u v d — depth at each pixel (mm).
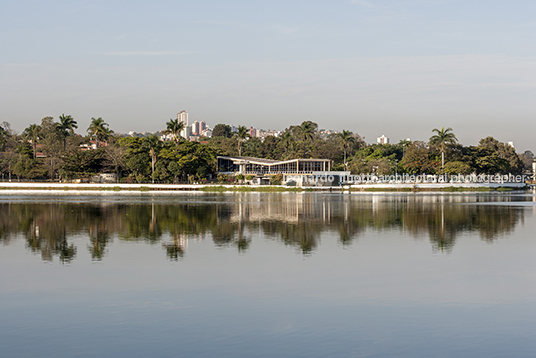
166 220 64125
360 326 22594
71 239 47094
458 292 28109
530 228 56438
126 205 90938
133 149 167750
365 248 42312
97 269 33406
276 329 22172
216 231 53188
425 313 24406
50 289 28328
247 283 29766
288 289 28547
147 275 31703
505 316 24000
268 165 185875
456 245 44062
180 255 38656
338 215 71688
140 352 19734
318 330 22078
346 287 29031
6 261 36094
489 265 35250
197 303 25766
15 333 21594
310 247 42781
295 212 76688
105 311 24406
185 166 167625
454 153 186250
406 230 54438
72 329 22062
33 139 195625
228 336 21344
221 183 164375
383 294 27625
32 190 154500
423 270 33594
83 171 161375
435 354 19688
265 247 42688
